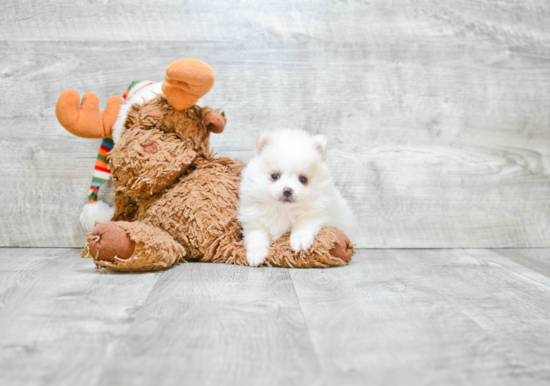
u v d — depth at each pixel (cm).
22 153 196
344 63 202
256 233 166
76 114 166
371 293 131
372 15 202
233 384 78
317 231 163
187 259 173
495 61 207
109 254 144
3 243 198
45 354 88
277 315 110
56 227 199
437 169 208
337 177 205
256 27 199
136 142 161
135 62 196
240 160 190
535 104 210
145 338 96
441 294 132
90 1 193
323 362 87
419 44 204
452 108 207
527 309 120
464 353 92
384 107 205
